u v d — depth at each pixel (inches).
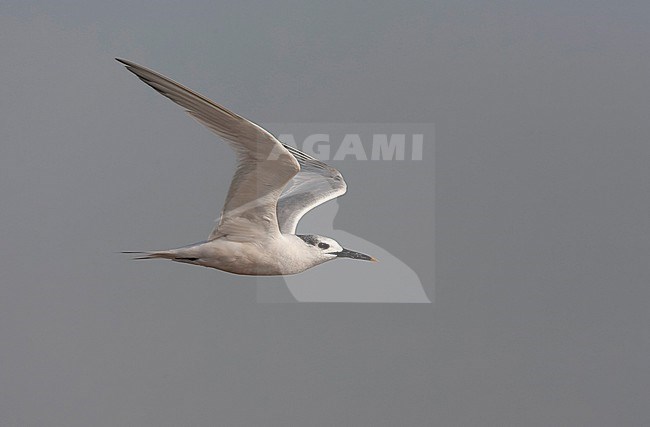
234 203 226.7
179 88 198.7
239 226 232.4
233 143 212.4
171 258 237.5
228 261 235.6
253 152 213.0
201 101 199.9
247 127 204.8
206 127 210.1
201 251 234.1
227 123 205.9
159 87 201.5
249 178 220.1
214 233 234.1
